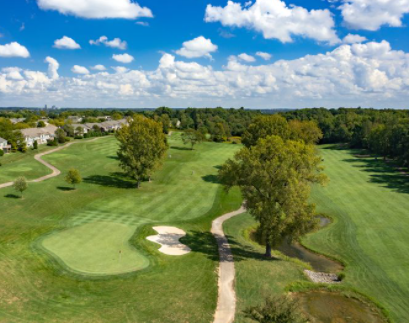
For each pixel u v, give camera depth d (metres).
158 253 31.95
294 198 32.16
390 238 40.38
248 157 35.25
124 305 22.19
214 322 21.41
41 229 35.72
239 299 24.58
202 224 43.31
